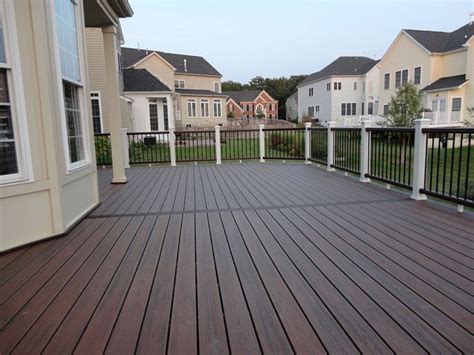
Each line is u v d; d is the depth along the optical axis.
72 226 3.26
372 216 3.52
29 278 2.19
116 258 2.50
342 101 30.55
